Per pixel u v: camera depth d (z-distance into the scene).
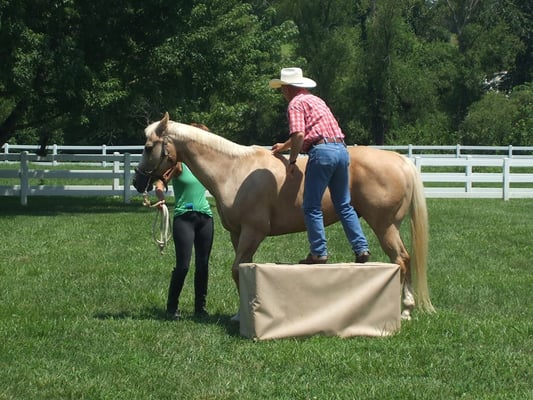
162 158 8.70
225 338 8.02
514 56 64.00
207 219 9.13
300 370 7.00
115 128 26.00
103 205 23.59
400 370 7.02
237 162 8.60
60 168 34.03
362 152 8.75
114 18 23.31
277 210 8.52
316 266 7.91
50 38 21.47
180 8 23.73
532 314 9.44
